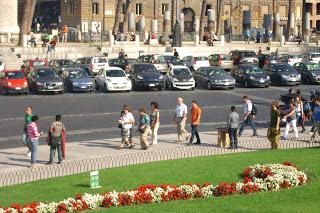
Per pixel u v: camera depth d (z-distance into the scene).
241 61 95.75
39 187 33.03
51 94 71.38
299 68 84.06
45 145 45.47
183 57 100.38
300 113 49.78
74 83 72.94
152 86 75.00
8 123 53.69
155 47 108.56
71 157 41.12
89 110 60.53
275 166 34.69
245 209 28.30
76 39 116.81
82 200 28.81
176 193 30.36
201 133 50.00
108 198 29.25
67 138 48.00
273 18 144.12
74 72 74.81
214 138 47.88
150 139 47.62
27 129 39.16
